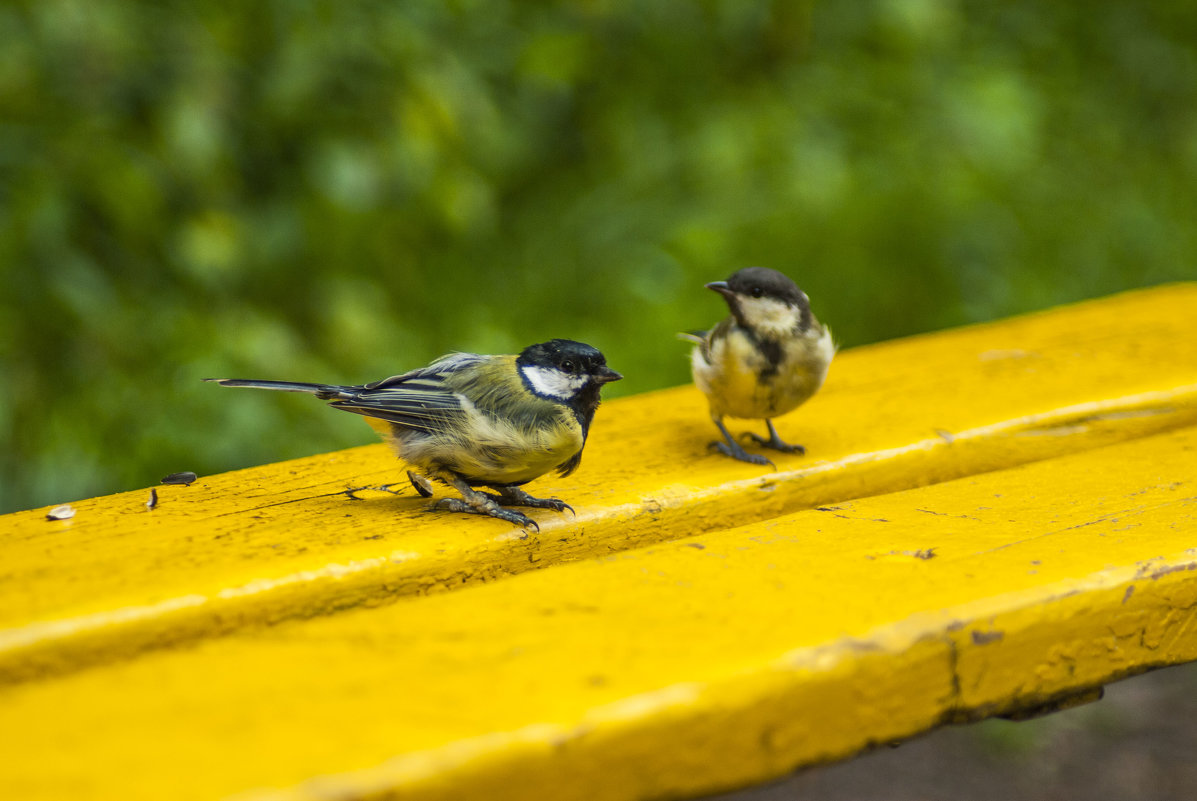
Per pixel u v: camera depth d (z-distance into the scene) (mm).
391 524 3545
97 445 8375
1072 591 2734
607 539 3791
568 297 11555
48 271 8688
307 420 8766
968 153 11703
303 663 2410
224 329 8922
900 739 2547
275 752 2047
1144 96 14031
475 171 11617
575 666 2363
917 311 11539
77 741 2092
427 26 10234
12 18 8586
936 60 12203
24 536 3344
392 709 2193
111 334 8703
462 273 11586
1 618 2648
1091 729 9703
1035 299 11820
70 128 8828
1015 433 4730
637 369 10812
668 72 12391
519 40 11414
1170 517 3357
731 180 11586
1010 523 3340
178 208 9578
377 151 9664
